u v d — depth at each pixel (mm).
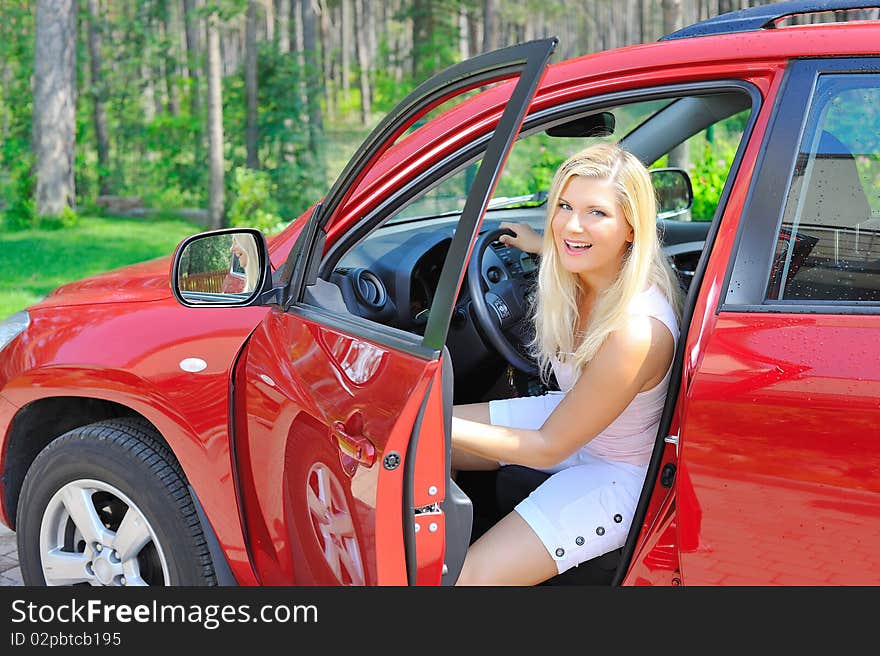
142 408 2340
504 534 2127
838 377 1623
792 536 1667
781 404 1653
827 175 1773
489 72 1785
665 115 3080
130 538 2404
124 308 2518
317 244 2174
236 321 2303
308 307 2131
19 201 16219
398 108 2020
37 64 16078
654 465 1863
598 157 1994
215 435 2238
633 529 1912
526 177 11312
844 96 1797
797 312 1714
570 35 36500
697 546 1750
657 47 2047
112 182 19531
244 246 2213
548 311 2170
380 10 38688
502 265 2977
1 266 11641
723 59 1934
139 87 21125
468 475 2600
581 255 2012
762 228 1779
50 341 2555
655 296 1989
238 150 19312
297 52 19703
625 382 1958
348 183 2137
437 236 2904
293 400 2027
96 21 20766
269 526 2176
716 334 1740
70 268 11711
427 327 1729
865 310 1680
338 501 1895
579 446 2020
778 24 2227
